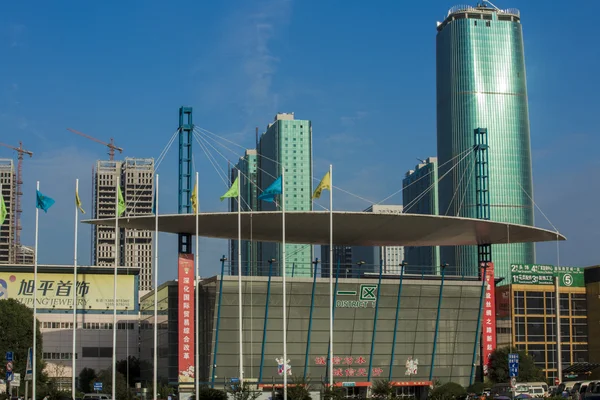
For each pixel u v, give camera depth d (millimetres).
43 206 79188
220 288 107625
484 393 103188
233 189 82625
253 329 109375
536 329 150625
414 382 115188
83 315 159500
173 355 117750
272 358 109938
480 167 149125
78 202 81688
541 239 118188
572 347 151875
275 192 81312
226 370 108125
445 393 99562
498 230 112250
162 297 130750
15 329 114062
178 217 100188
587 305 153500
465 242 120312
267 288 109500
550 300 152125
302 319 111188
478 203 147250
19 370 112688
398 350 114938
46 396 90750
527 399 77062
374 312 113875
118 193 84938
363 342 113625
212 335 109312
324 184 83812
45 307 158375
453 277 130875
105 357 158375
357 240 118062
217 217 100812
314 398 83125
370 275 133375
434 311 116375
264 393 81812
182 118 114500
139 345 157375
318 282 111375
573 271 154375
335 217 103625
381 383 101000
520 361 118625
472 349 117938
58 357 156875
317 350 111438
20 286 158500
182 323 104938
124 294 162000
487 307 118500
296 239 117062
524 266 152875
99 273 161750
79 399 91062
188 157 113812
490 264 120438
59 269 160125
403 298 115000
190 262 107250
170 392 106562
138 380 144500
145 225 104188
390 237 115750
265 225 106188
